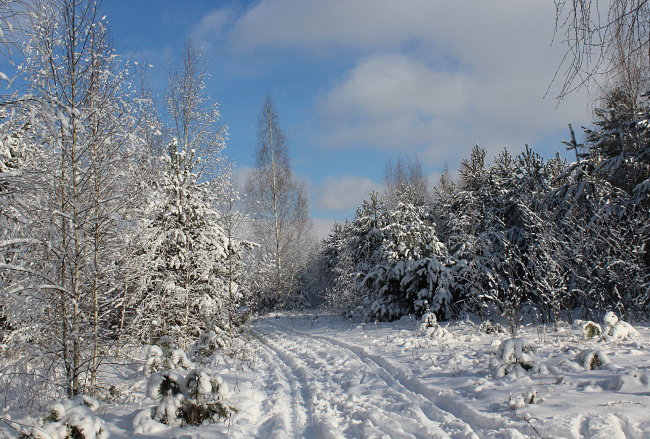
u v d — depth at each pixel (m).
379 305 16.28
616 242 10.12
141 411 5.67
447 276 14.36
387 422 5.03
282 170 29.19
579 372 5.82
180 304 12.44
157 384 5.87
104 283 7.29
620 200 11.11
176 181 13.20
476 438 4.20
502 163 19.77
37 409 6.10
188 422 5.64
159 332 11.54
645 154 11.23
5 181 4.66
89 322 6.74
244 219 15.03
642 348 6.97
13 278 5.67
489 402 5.11
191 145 17.42
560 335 8.98
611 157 12.30
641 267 10.04
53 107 4.82
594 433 3.80
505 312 11.56
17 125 5.26
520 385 5.52
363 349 10.20
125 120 7.20
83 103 6.70
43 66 6.17
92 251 6.84
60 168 6.40
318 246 36.81
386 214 26.42
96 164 6.72
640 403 4.23
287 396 7.18
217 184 15.30
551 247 11.58
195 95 17.94
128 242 7.74
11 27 4.28
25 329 6.02
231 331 13.43
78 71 6.61
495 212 17.36
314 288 35.84
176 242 12.88
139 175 7.78
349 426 5.21
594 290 10.45
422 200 23.70
